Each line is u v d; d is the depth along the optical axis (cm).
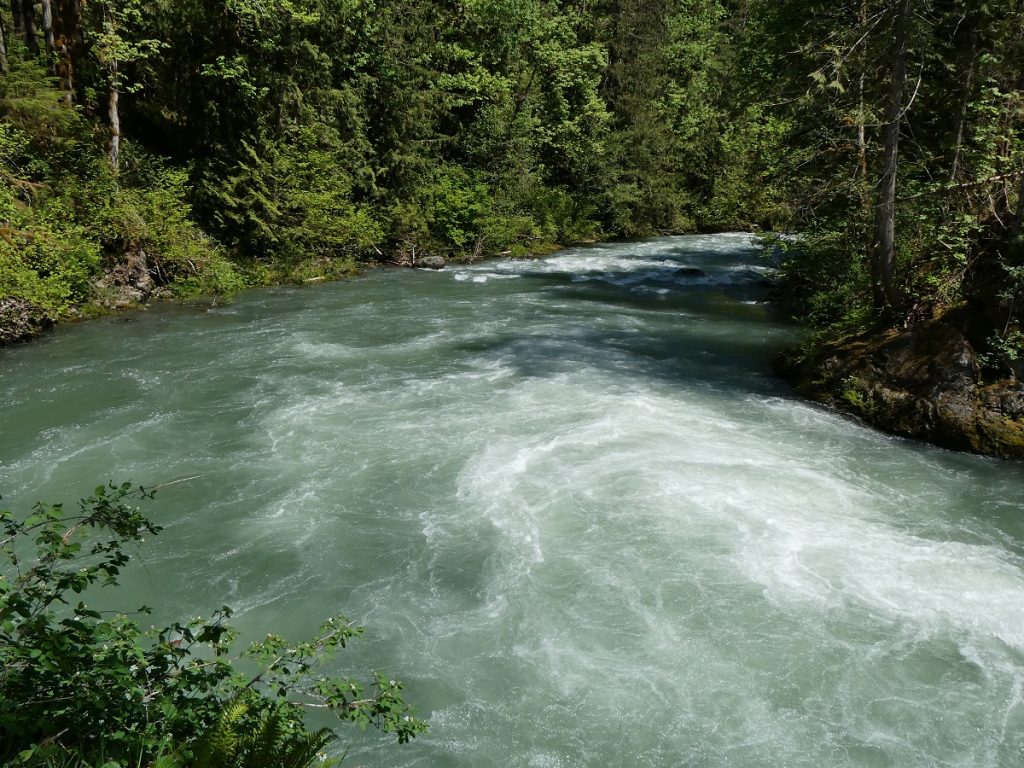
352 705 377
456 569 741
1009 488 923
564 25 3697
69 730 328
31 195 1688
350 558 758
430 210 2903
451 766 504
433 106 2927
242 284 2127
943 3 1362
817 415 1177
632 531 810
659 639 638
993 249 1198
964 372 1079
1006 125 1298
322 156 2422
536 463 979
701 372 1418
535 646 629
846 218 1580
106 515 397
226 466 961
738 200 4047
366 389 1273
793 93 1595
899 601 690
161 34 2069
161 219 1970
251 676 573
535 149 3709
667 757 517
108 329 1647
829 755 518
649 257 3075
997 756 517
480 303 2048
